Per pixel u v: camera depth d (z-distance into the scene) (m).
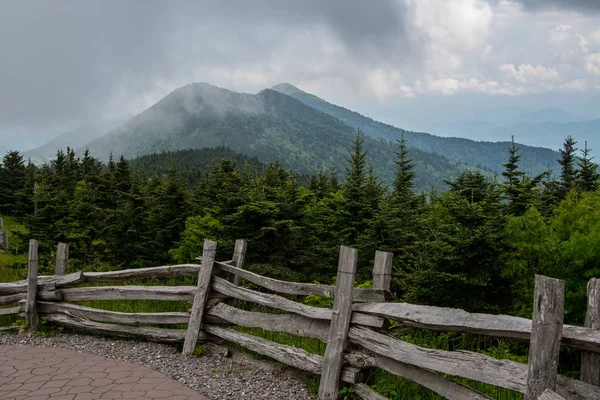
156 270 6.89
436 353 3.79
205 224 13.73
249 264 11.91
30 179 35.62
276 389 5.04
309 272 13.55
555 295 2.91
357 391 4.56
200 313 6.25
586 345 2.82
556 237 8.58
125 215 17.38
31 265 7.51
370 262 12.33
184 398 4.70
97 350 6.48
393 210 12.55
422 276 9.04
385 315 4.30
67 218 17.97
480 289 8.77
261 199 12.64
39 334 7.31
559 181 20.70
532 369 2.97
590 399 2.79
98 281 7.48
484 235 8.48
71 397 4.66
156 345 6.68
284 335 6.32
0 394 4.73
